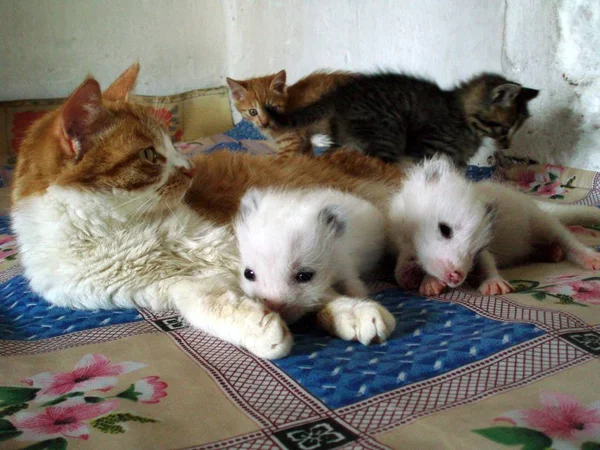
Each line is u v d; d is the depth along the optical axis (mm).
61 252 575
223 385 436
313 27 1312
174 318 555
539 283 589
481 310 530
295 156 804
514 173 921
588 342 458
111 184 565
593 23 810
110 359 478
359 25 1176
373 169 805
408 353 462
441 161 694
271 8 1447
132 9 1546
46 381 448
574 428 369
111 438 379
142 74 1602
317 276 534
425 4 1017
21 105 1403
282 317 523
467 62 977
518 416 381
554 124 889
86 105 558
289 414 400
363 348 476
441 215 607
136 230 583
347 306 505
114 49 1554
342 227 572
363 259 620
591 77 833
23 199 589
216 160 713
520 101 869
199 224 609
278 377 443
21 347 510
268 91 1266
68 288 583
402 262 622
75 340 518
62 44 1488
